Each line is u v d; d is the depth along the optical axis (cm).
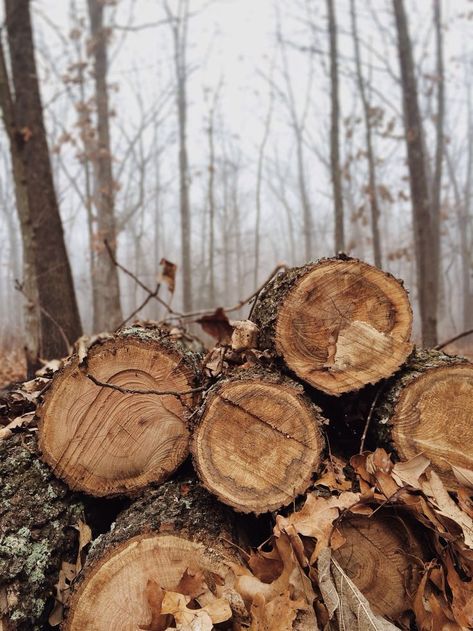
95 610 158
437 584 170
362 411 214
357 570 176
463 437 196
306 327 203
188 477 200
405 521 182
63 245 550
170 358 204
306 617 151
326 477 183
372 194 1095
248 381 181
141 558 161
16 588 170
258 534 192
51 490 197
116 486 202
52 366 330
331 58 986
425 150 1655
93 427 202
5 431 218
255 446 178
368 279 207
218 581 158
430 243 711
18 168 439
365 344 200
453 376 196
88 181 1245
